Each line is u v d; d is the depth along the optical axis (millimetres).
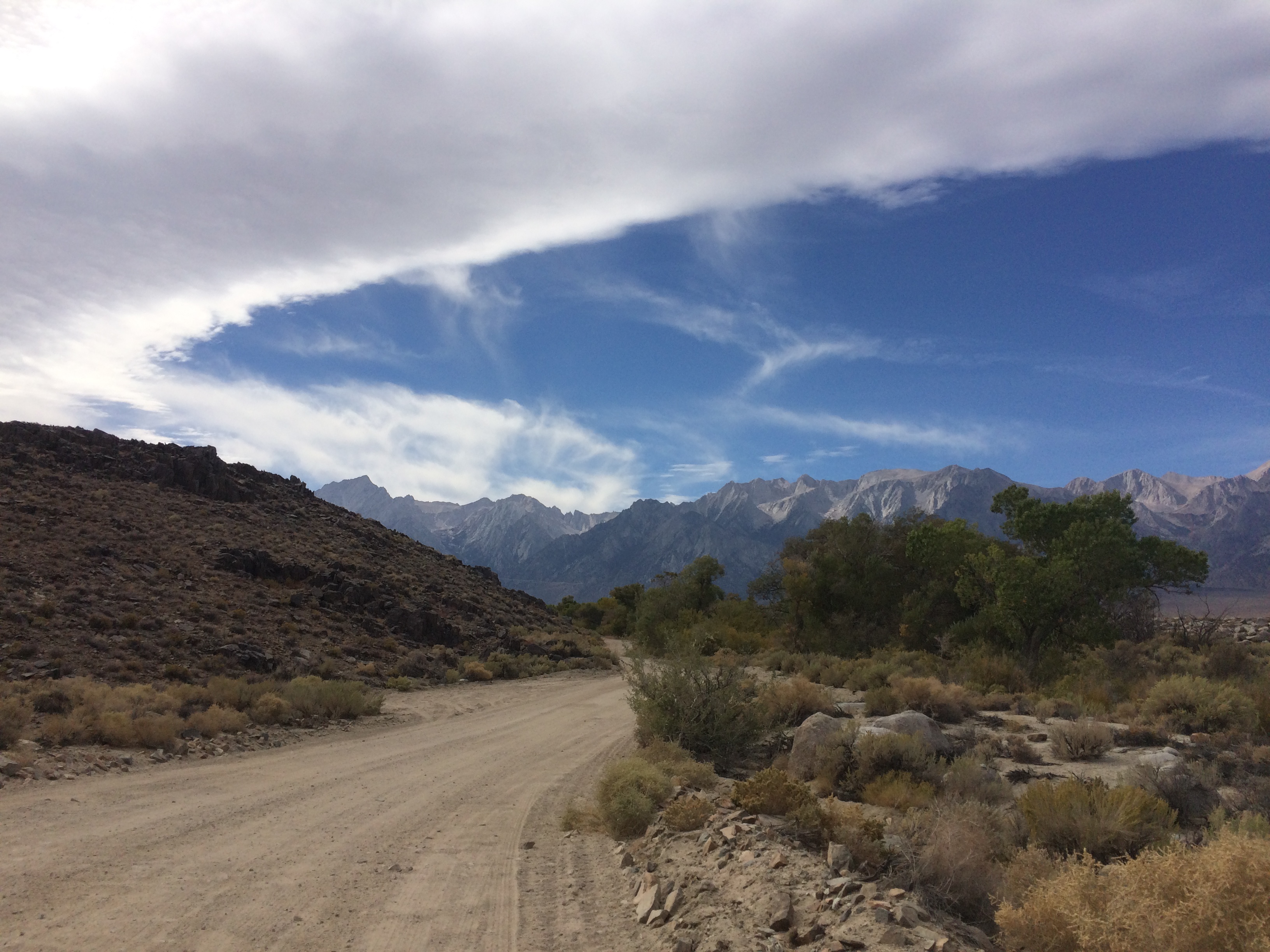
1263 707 17297
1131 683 26953
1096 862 5523
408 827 10492
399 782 13992
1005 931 5129
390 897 7402
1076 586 33250
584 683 39250
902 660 35062
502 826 10891
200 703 19734
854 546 56156
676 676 17453
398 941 6277
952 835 6859
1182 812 9570
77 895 6918
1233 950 3842
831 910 6004
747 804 9797
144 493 44531
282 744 17953
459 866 8703
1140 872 4449
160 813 10453
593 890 7953
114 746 14820
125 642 25094
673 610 64438
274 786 12977
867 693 21859
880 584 54094
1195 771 10945
